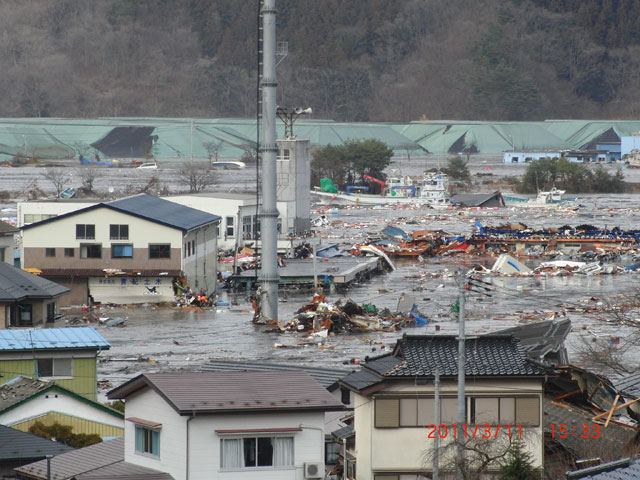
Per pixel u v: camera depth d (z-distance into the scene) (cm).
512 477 6150
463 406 6469
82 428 8312
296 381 6581
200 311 18738
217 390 6306
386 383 6788
